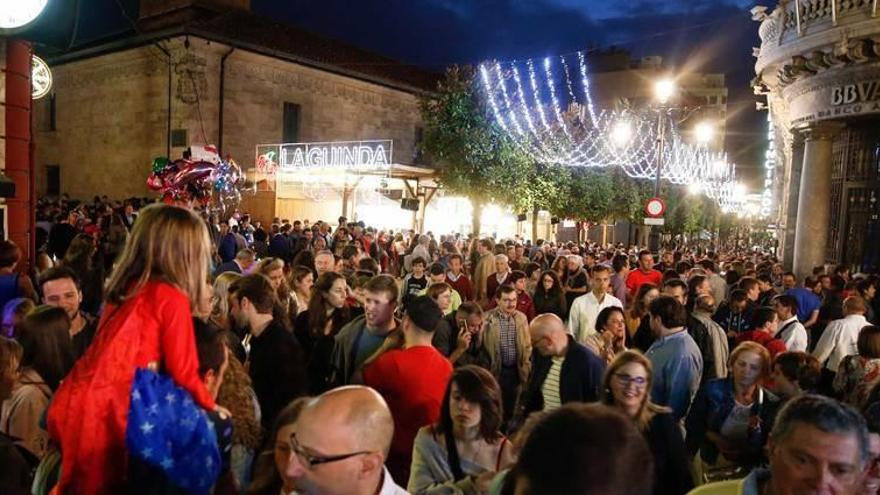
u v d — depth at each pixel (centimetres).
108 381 225
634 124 2967
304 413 197
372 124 3161
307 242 1561
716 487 252
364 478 191
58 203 2308
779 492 220
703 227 3922
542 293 948
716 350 607
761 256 2133
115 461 224
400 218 2541
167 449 227
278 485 258
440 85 1939
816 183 1322
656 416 352
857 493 255
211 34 2391
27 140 774
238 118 2542
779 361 441
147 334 234
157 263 249
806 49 1205
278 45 2678
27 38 641
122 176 2638
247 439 309
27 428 326
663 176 2892
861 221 1321
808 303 888
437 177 1995
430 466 329
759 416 404
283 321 434
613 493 125
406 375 380
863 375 494
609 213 2897
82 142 2814
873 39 1088
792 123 1417
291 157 2317
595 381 467
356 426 190
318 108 2880
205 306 268
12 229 753
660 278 1068
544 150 2234
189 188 1611
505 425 525
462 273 1050
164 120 2455
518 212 2212
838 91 1209
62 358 350
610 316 562
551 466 129
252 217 2230
